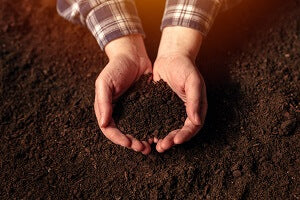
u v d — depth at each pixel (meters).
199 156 0.63
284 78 0.72
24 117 0.72
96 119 0.70
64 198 0.62
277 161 0.62
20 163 0.66
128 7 0.70
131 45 0.69
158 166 0.63
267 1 0.85
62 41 0.85
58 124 0.70
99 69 0.78
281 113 0.67
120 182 0.63
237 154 0.63
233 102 0.69
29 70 0.80
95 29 0.70
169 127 0.62
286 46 0.77
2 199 0.63
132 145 0.60
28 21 0.89
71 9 0.74
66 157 0.66
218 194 0.60
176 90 0.64
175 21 0.68
